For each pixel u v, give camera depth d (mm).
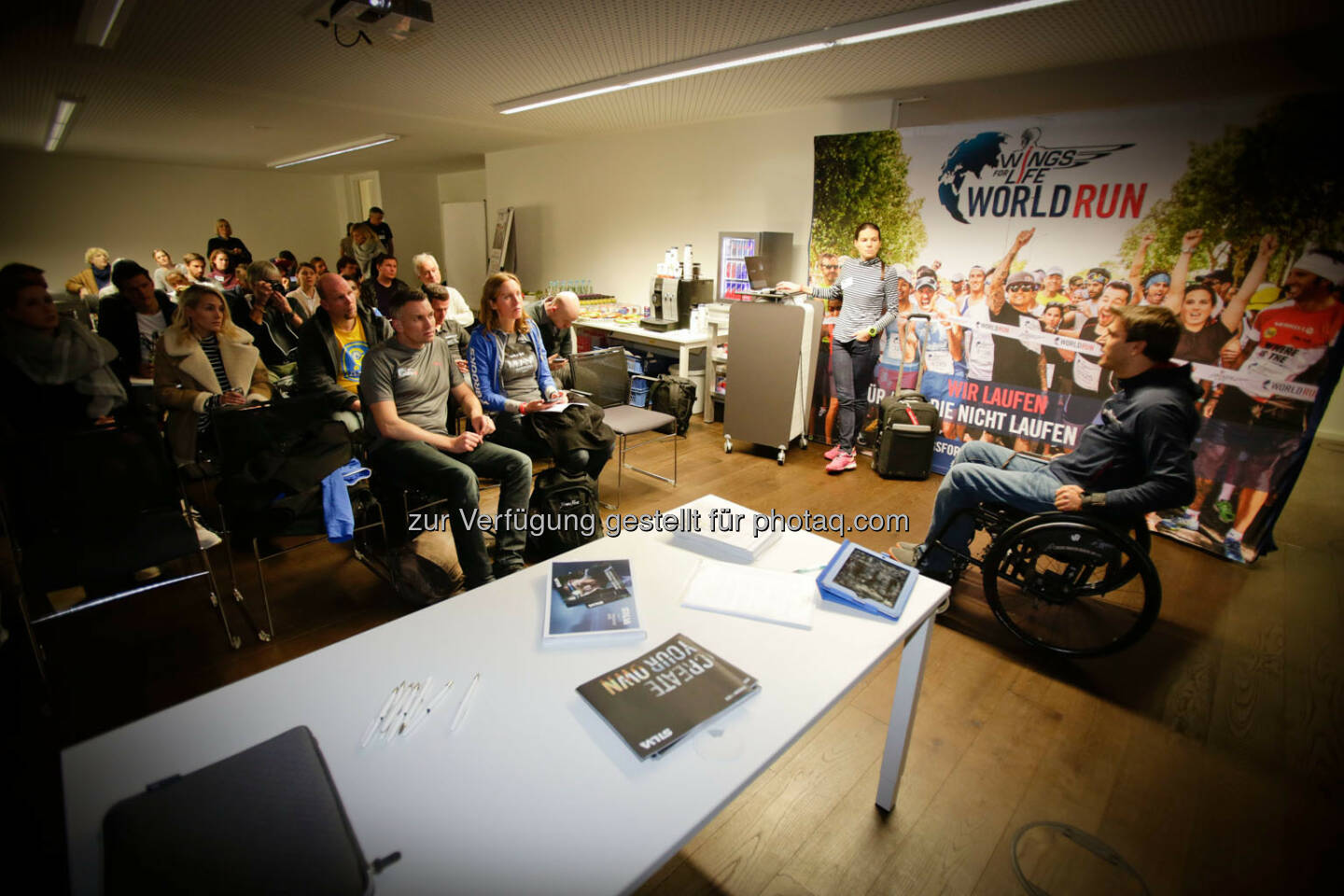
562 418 2859
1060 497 2248
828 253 4461
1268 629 2568
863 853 1580
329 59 3684
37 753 1844
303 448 2404
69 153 8484
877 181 4090
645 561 1669
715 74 3738
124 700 2059
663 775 992
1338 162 2633
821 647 1320
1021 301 3648
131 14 2979
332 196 11398
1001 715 2070
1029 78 3648
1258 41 2965
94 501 2189
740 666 1252
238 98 4809
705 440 4820
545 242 7363
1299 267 2783
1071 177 3357
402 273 10625
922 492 3834
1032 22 2750
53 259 9164
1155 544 3311
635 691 1153
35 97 4883
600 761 1016
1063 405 3602
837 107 4469
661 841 878
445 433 2777
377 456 2596
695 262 5598
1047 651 2363
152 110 5344
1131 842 1623
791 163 4809
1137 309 2170
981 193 3678
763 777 1808
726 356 4777
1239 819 1698
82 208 9203
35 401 2512
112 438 2217
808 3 2619
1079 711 2094
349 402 2949
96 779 961
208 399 2750
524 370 3133
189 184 9914
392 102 4855
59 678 2158
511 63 3662
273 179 10695
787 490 3848
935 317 3998
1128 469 2244
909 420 3932
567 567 1596
